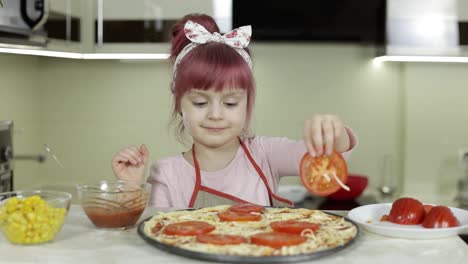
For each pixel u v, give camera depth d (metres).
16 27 1.62
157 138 2.61
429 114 2.44
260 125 2.55
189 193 1.34
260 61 2.53
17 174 2.42
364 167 2.55
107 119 2.63
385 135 2.54
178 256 0.85
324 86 2.53
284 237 0.84
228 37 1.27
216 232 0.90
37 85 2.62
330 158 0.96
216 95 1.19
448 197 2.46
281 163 1.38
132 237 0.95
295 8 2.05
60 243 0.92
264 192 1.35
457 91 2.42
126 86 2.61
